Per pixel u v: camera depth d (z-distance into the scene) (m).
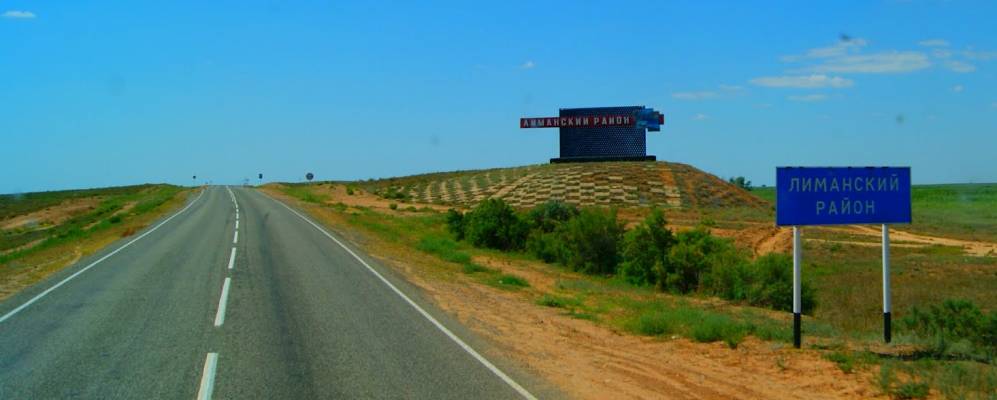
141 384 8.01
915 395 7.84
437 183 92.12
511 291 18.06
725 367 9.55
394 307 13.79
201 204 57.16
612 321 13.90
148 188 105.12
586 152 86.25
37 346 9.98
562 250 27.31
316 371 8.68
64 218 60.56
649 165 83.62
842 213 10.86
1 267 21.31
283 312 12.88
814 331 12.55
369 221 42.78
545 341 11.27
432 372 8.77
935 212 75.62
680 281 21.47
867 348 10.69
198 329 11.23
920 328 13.38
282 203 59.09
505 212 32.28
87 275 18.06
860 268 30.34
